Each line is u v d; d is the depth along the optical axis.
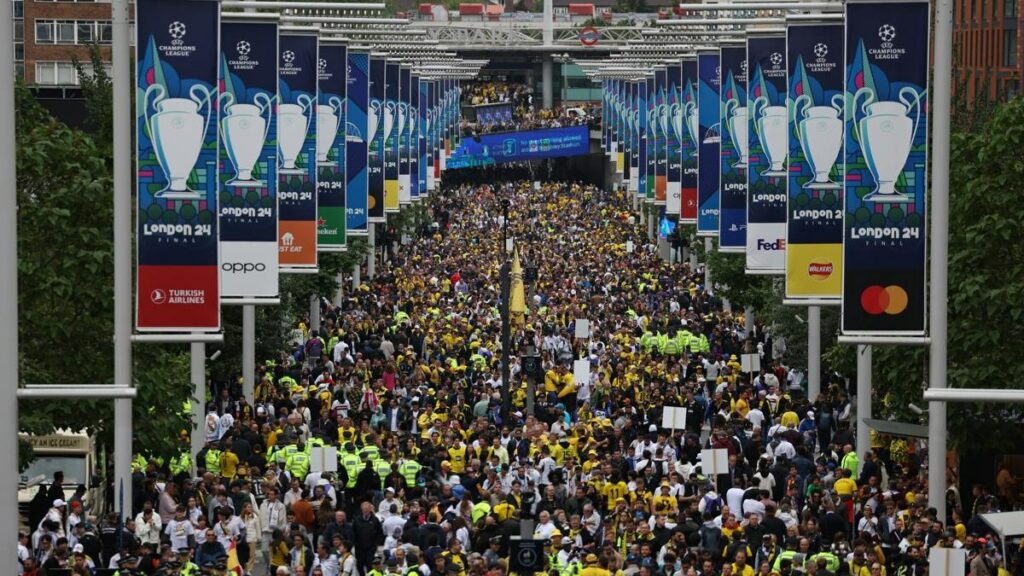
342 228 116.94
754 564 75.69
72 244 87.62
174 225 70.94
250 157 90.62
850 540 83.94
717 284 176.38
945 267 69.75
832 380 129.38
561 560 71.06
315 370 132.88
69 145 89.06
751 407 115.94
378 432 96.88
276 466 88.12
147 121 70.62
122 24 73.62
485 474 89.19
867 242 69.62
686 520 77.38
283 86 102.62
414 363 138.12
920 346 90.69
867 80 69.56
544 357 139.12
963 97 163.50
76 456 91.19
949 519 83.50
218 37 71.25
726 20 106.88
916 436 88.12
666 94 175.88
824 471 90.50
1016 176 87.88
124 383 73.62
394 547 75.81
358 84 131.50
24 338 87.81
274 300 90.81
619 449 96.00
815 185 87.31
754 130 104.06
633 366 128.00
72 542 75.25
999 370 86.62
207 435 105.44
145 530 76.69
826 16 88.25
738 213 117.88
